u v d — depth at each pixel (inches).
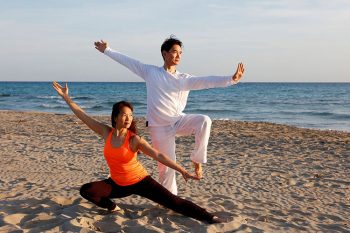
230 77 171.5
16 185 262.5
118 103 171.9
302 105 1860.2
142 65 190.2
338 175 334.6
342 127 983.0
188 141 517.3
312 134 663.8
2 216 179.5
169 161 171.8
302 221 198.4
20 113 1029.8
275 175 328.5
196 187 276.7
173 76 182.7
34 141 491.5
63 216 178.4
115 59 194.9
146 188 176.2
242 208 214.8
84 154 409.4
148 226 166.9
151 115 185.9
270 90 3964.1
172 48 181.9
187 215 179.3
